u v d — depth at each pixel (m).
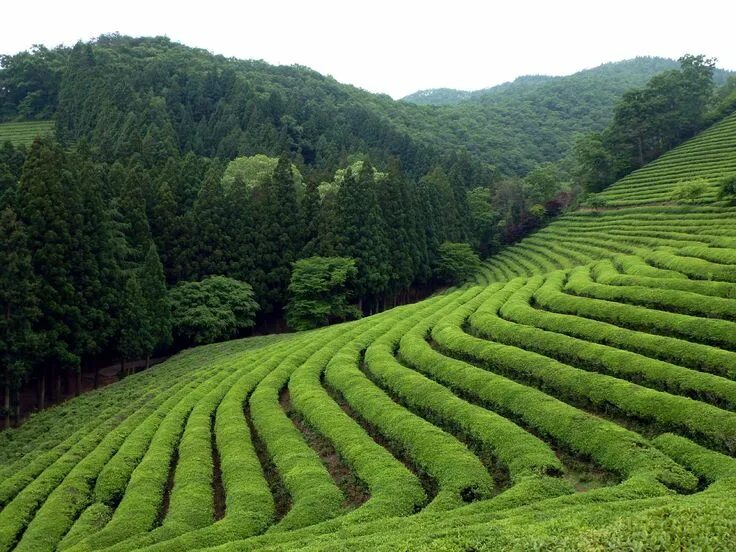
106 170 71.69
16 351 42.19
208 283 65.62
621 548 10.91
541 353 35.28
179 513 22.52
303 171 109.31
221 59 181.38
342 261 69.94
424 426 26.67
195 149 114.50
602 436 22.88
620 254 61.25
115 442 32.69
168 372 51.44
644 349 32.19
